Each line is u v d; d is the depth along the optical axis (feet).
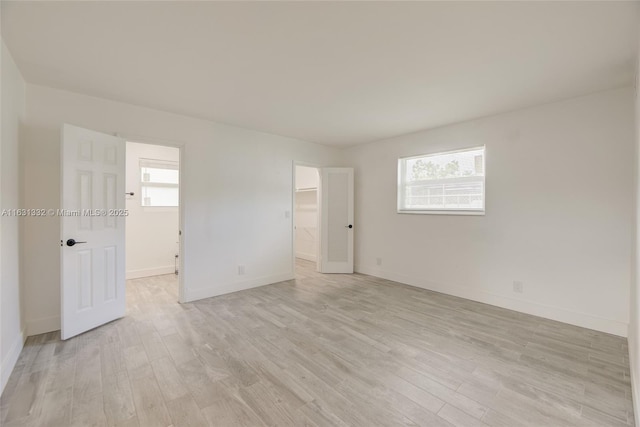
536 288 10.62
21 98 8.39
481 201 12.50
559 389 6.34
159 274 17.06
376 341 8.59
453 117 11.98
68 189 8.54
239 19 5.91
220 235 13.10
